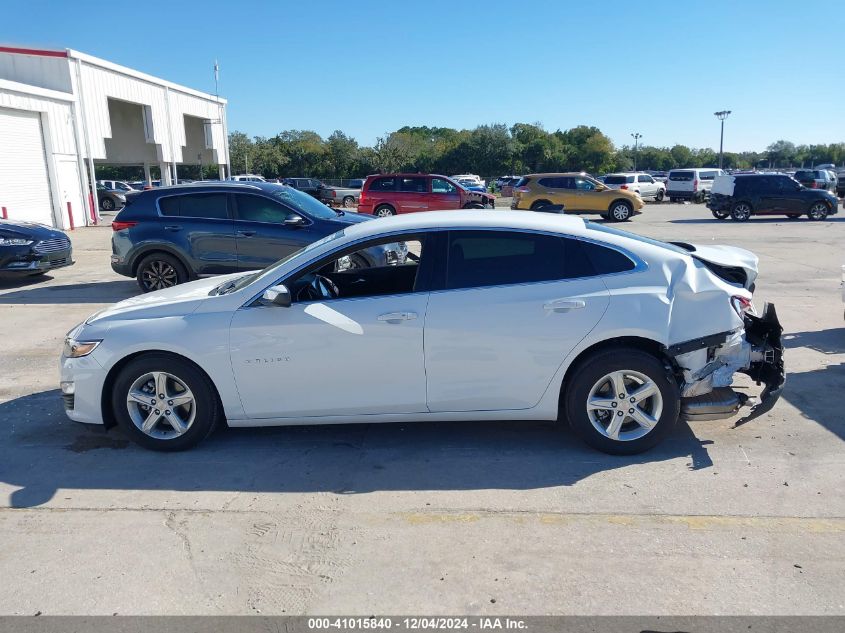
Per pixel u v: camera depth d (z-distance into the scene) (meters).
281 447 4.61
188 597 3.01
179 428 4.47
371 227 4.49
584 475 4.09
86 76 24.64
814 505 3.68
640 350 4.19
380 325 4.21
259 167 73.19
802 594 2.93
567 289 4.19
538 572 3.13
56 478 4.20
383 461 4.36
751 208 22.95
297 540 3.45
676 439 4.58
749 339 4.52
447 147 82.56
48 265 11.63
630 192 23.98
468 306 4.19
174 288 5.27
